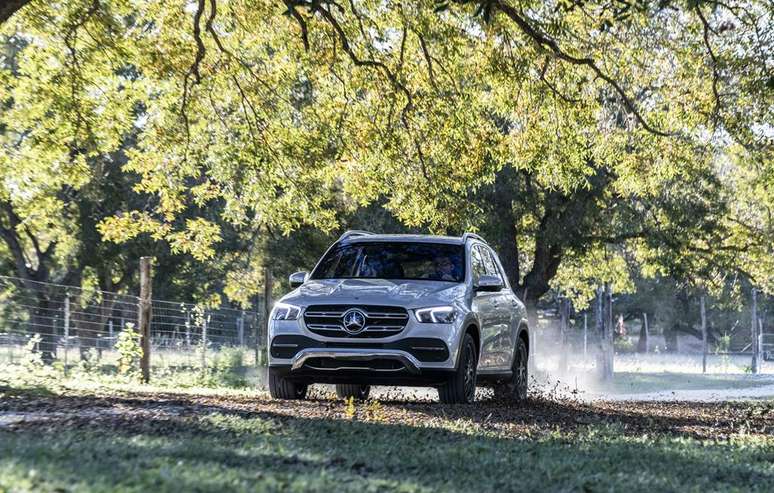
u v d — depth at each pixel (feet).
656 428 87.40
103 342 161.68
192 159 191.21
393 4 162.61
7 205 343.67
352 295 96.48
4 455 46.24
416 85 170.40
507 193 272.31
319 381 97.40
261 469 46.32
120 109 188.55
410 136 170.81
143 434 59.62
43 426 64.44
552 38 146.92
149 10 179.32
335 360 95.25
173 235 198.08
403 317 95.25
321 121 181.78
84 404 83.87
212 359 167.12
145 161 193.67
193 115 188.65
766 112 165.17
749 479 54.49
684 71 168.14
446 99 167.22
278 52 182.50
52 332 177.99
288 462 50.14
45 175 206.08
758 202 301.02
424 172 171.83
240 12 173.68
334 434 65.21
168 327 166.91
